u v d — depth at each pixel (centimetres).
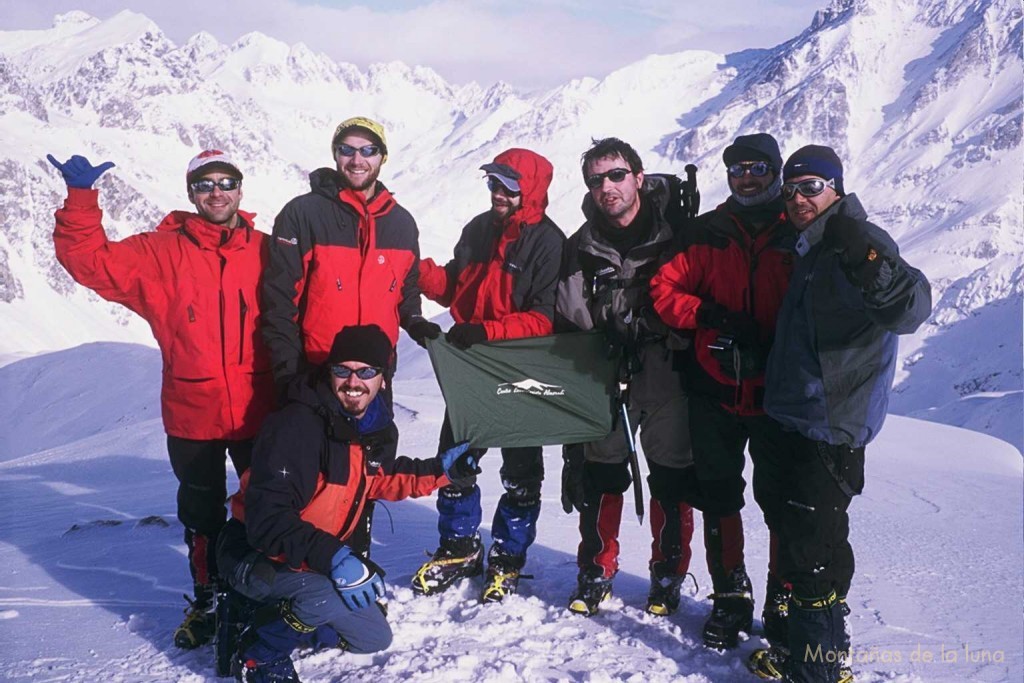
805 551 370
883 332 359
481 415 471
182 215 455
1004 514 1038
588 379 464
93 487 1221
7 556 667
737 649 426
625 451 464
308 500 359
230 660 375
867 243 331
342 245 438
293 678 364
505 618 452
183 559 619
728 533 425
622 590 523
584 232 456
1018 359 14325
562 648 415
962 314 16400
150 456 1570
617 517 467
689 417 437
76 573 591
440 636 433
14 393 10562
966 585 605
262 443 354
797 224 383
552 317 468
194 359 434
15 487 1242
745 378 403
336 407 367
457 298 504
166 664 400
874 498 1147
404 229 455
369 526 416
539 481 487
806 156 370
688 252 428
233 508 377
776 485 408
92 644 430
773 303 411
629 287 448
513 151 469
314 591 351
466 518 498
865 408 362
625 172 435
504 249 477
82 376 10762
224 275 437
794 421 371
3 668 395
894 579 625
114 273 427
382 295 446
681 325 415
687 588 539
